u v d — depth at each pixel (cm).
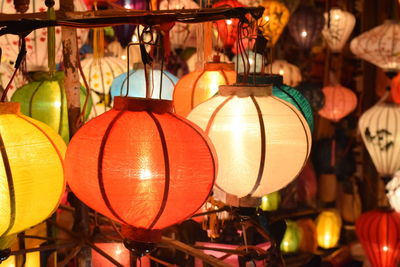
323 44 520
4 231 122
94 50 237
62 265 159
